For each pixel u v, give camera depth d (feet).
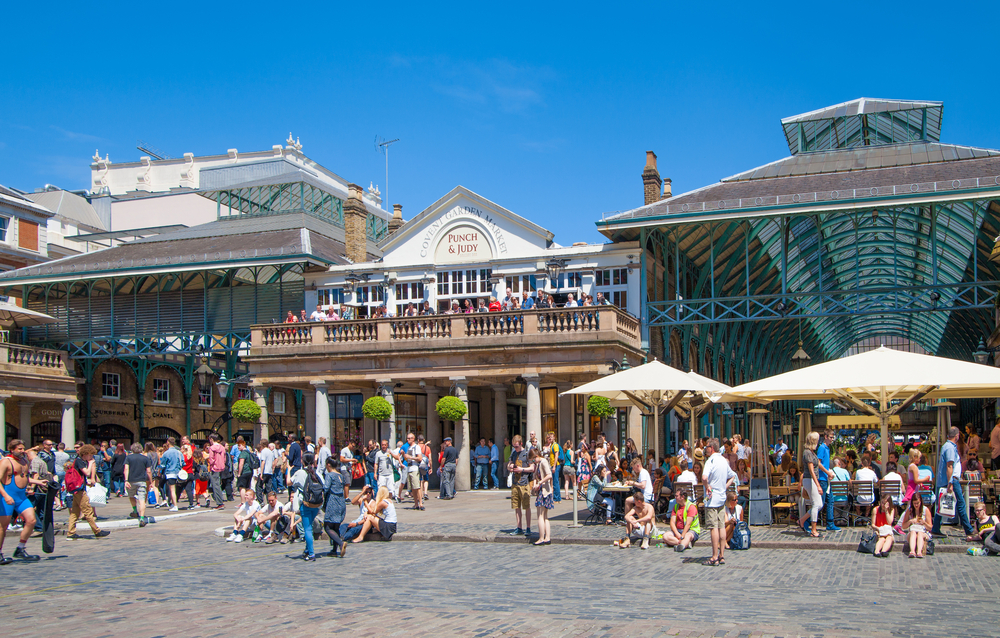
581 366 85.35
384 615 30.07
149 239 131.23
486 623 28.35
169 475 73.46
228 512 72.28
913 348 280.31
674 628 27.02
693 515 46.91
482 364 88.33
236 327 115.75
